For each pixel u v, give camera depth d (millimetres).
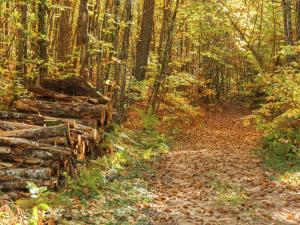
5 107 13867
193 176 12531
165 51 23031
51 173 8445
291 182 11281
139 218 8141
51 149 8461
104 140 12773
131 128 19156
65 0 22266
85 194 8875
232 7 24875
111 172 11133
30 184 6977
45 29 15125
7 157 8297
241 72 45812
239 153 16609
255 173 12656
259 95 33625
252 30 28953
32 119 9945
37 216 6559
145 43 25156
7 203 7262
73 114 11023
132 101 24266
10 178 7848
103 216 7852
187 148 18422
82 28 15000
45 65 15219
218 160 15086
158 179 11984
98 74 17969
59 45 21922
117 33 17516
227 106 39281
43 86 12133
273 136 15508
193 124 26312
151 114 21641
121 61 17250
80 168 10000
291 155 14062
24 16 15312
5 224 6180
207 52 31797
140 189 10312
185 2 25188
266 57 29141
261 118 15594
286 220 8195
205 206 9336
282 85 14078
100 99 12266
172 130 22562
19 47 15484
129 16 17484
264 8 28891
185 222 8094
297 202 9453
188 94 34219
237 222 8094
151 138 17969
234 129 25516
